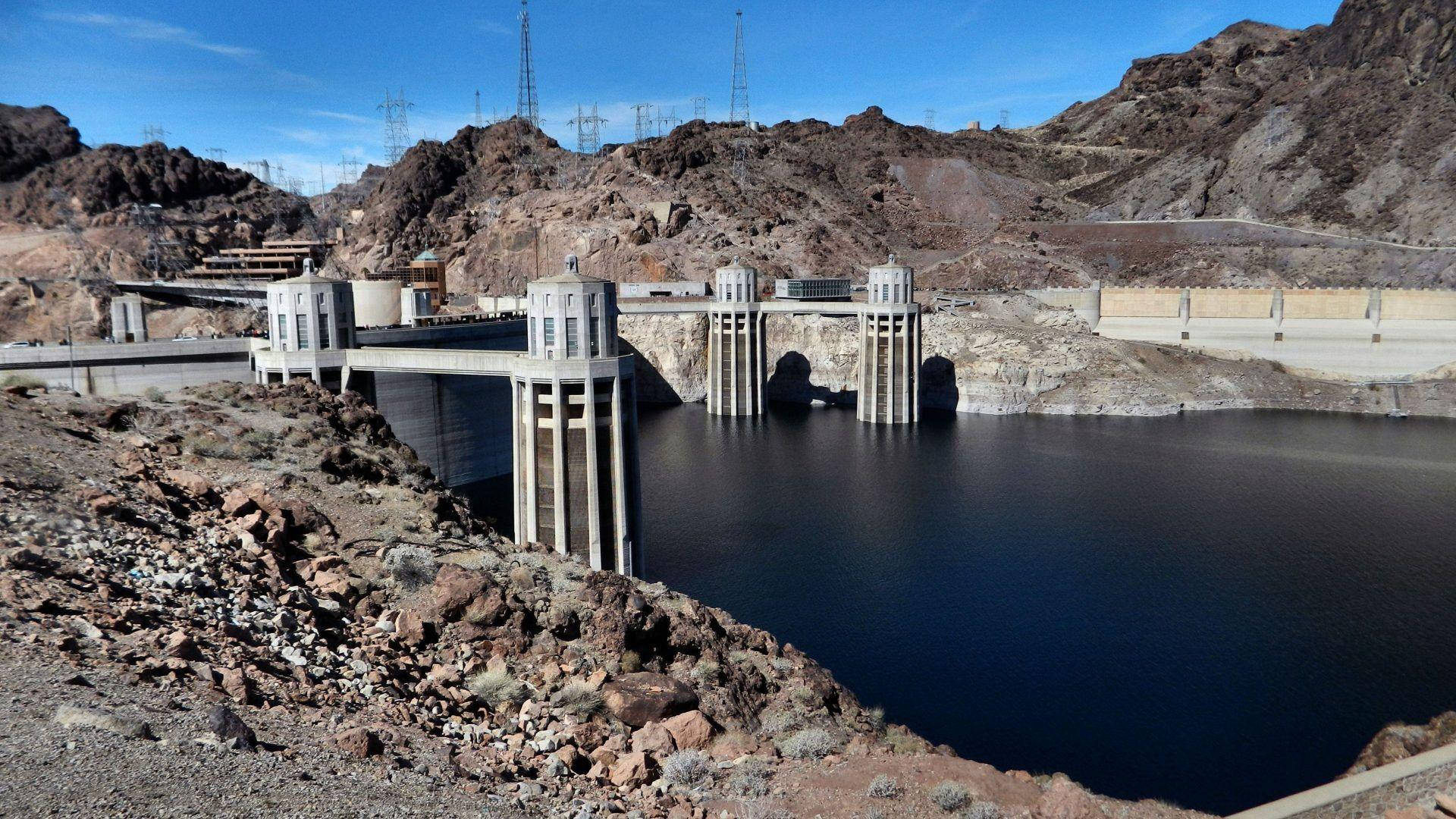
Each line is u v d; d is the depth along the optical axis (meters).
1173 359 194.88
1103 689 65.62
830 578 88.19
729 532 103.31
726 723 37.31
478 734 29.89
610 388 81.75
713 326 194.50
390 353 94.19
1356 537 99.62
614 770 29.73
